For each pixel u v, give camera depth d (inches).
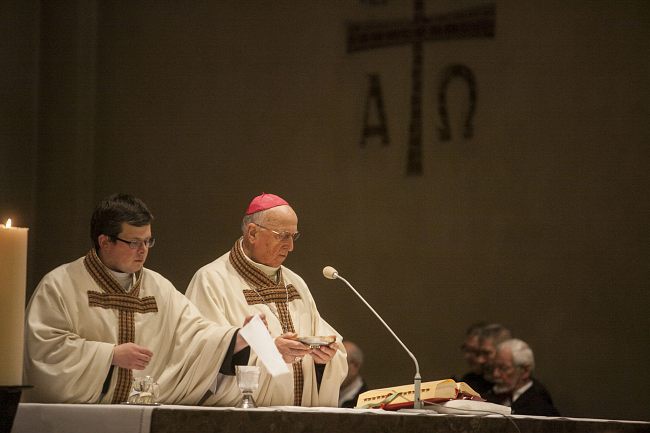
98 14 1134.4
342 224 1018.7
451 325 959.0
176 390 472.1
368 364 986.7
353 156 1024.2
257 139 1069.8
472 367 850.8
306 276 1027.9
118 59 1129.4
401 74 1010.7
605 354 888.3
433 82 995.3
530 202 938.7
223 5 1100.5
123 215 478.3
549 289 920.9
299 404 526.3
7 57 1056.2
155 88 1115.3
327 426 397.1
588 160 916.6
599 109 916.0
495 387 807.1
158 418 380.8
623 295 887.1
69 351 448.8
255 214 545.3
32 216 1083.3
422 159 992.2
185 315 493.7
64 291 471.8
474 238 960.3
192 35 1109.1
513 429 424.8
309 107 1050.1
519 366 796.0
